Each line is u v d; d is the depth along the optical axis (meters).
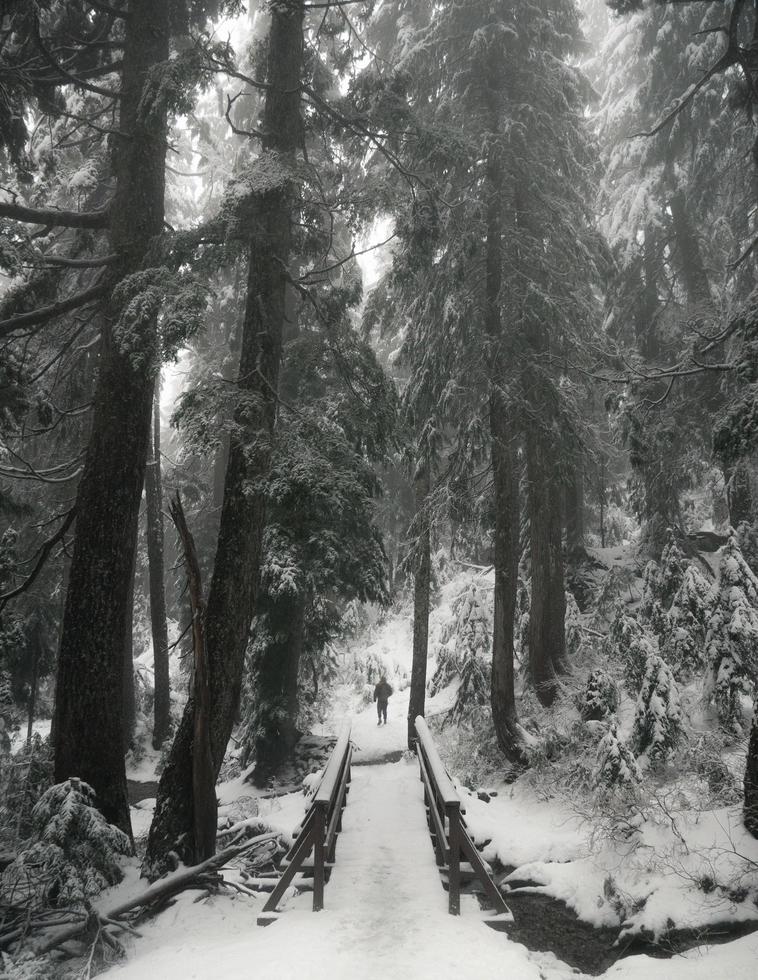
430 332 14.84
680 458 17.11
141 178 10.25
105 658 8.68
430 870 6.90
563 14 15.12
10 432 12.15
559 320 14.05
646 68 18.05
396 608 27.22
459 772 12.77
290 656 14.93
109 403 9.39
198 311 7.92
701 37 16.73
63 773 8.32
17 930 6.11
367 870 6.91
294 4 9.52
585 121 19.86
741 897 5.85
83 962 5.79
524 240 14.05
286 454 9.52
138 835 9.88
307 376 15.27
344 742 8.74
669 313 18.45
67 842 6.50
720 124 16.73
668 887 6.23
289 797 11.02
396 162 10.74
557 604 14.66
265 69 12.82
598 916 6.28
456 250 14.19
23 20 10.38
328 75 12.40
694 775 8.23
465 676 15.27
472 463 14.36
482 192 14.46
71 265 9.65
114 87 15.94
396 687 22.56
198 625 7.66
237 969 4.75
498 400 13.97
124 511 9.21
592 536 27.55
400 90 10.49
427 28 14.56
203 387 8.35
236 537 8.52
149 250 9.82
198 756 7.41
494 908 5.96
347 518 14.58
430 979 4.47
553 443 14.40
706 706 9.93
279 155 8.82
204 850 7.33
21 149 11.70
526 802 10.20
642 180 18.61
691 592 11.48
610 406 12.97
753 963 4.93
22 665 19.58
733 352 8.75
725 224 18.17
